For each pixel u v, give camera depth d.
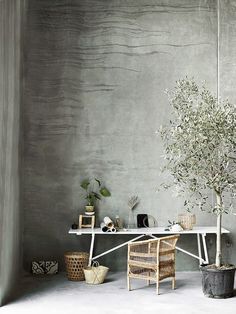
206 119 7.21
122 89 9.37
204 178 7.82
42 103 9.33
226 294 7.50
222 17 9.37
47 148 9.31
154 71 9.38
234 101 9.29
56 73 9.35
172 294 7.71
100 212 9.30
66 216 9.30
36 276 8.92
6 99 7.54
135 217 9.30
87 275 8.32
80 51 9.38
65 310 6.98
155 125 9.34
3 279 7.34
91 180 9.32
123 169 9.33
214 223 9.27
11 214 7.89
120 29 9.39
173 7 9.43
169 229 8.81
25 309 7.06
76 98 9.36
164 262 7.75
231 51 9.33
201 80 9.38
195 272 9.20
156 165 9.32
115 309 7.01
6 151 7.54
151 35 9.40
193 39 9.42
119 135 9.34
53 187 9.30
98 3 9.41
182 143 7.48
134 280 8.61
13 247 8.05
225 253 9.23
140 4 9.41
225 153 7.50
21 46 8.90
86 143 9.34
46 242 9.27
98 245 9.28
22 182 9.09
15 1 8.09
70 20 9.39
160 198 9.30
